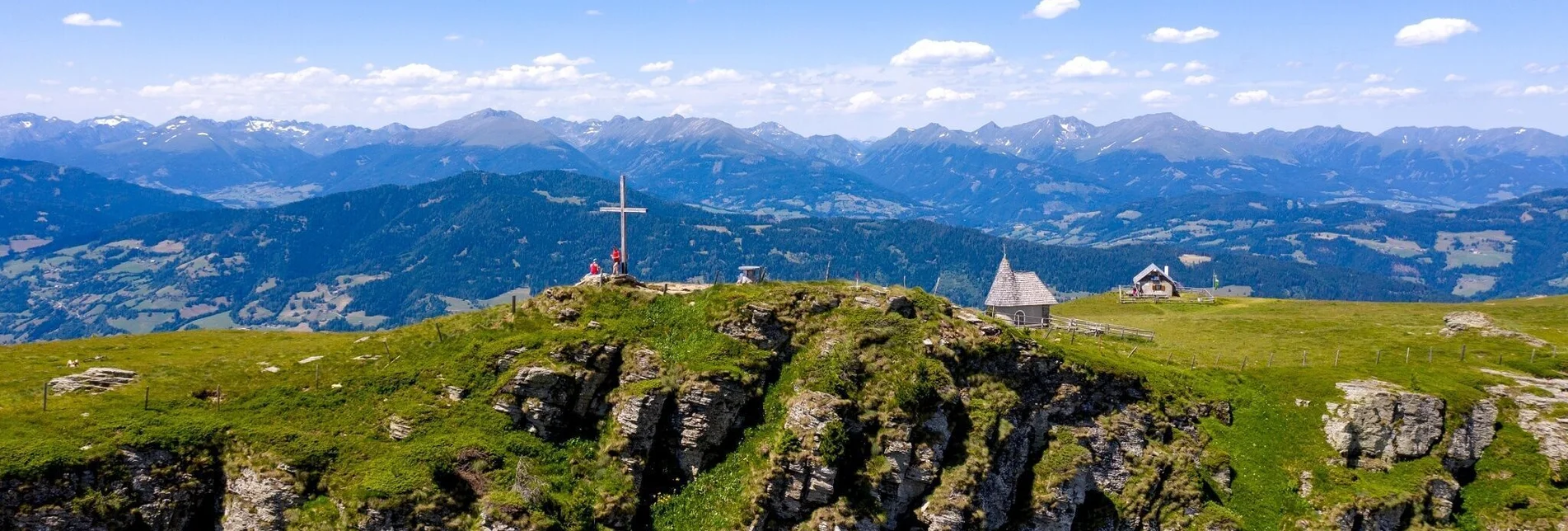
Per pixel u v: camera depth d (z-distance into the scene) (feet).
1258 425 245.65
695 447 196.13
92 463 159.74
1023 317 313.53
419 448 176.24
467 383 195.31
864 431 197.57
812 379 203.72
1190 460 230.89
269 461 169.17
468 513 170.71
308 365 205.05
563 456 189.47
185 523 166.71
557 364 196.85
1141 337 310.45
